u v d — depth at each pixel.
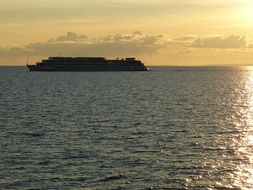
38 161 62.28
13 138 78.62
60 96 173.50
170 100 157.38
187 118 107.25
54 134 83.06
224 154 67.69
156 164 61.41
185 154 67.44
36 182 53.38
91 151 68.62
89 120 102.50
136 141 76.75
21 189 51.03
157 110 124.31
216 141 77.62
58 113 116.06
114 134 83.56
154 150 69.81
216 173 57.62
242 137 82.06
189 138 80.12
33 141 76.06
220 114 116.50
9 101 149.75
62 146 72.12
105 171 57.91
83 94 185.12
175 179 55.16
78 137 80.25
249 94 189.75
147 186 52.69
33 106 133.88
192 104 143.00
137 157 65.19
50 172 57.19
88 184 53.03
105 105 138.38
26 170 57.97
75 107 131.88
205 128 91.94
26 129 88.50
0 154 66.06
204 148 71.69
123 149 70.31
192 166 60.66
